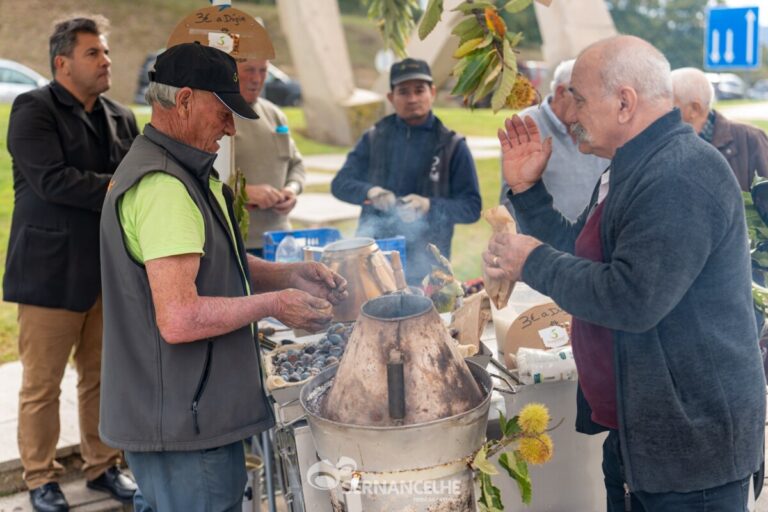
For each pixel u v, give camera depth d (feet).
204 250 6.61
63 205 10.25
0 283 20.40
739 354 6.15
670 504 6.33
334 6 38.73
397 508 6.02
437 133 12.64
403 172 12.66
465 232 25.08
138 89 57.67
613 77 6.14
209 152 6.73
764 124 42.52
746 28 20.88
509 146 7.61
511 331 8.27
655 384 6.10
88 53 10.14
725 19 21.12
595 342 6.69
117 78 60.95
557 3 18.45
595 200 7.53
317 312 6.71
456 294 9.27
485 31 7.39
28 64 60.59
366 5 12.98
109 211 6.55
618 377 6.28
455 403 6.02
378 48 86.74
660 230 5.73
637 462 6.27
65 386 13.80
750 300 6.28
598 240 6.55
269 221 12.64
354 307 8.77
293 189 13.08
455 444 5.99
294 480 7.48
